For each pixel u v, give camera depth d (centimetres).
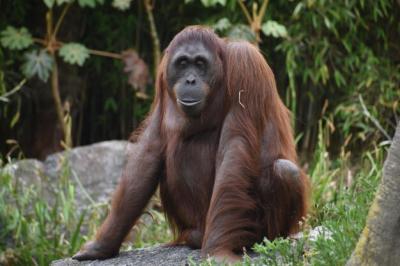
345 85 2253
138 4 2322
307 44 2258
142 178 1294
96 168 2025
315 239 1149
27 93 2278
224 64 1250
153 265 1239
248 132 1220
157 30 2358
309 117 2306
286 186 1205
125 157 2053
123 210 1295
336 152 2289
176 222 1347
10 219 1866
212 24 2216
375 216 966
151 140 1305
